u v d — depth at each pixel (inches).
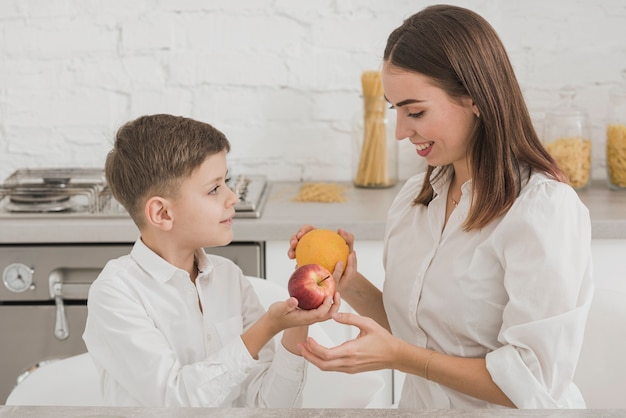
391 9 121.1
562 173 64.7
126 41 122.6
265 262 104.7
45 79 123.6
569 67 121.7
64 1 121.5
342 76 123.3
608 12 120.0
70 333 106.3
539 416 44.1
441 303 66.7
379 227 101.3
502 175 63.1
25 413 45.3
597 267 103.3
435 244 67.7
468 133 64.1
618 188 115.5
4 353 106.6
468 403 67.3
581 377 74.0
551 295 60.8
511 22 120.9
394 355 62.7
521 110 64.3
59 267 104.3
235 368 61.5
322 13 121.6
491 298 64.9
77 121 124.8
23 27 122.1
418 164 126.3
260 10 121.8
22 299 105.0
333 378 73.5
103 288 64.2
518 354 61.5
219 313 68.7
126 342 62.7
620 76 121.8
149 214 64.7
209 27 122.3
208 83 123.9
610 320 72.9
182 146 63.9
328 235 67.4
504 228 62.9
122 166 65.2
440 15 63.5
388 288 71.6
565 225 61.4
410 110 63.7
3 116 124.6
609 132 115.5
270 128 125.0
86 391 73.9
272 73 123.4
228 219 67.1
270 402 66.2
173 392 61.2
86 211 106.6
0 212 105.6
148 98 124.3
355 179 120.0
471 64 61.7
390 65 63.5
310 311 60.6
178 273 66.5
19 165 126.1
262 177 123.3
